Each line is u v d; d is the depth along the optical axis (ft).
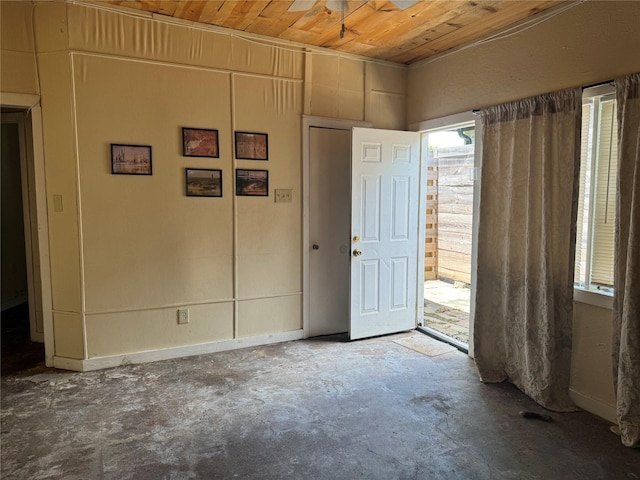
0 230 15.92
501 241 10.29
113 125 10.38
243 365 10.97
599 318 8.60
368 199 12.80
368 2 9.38
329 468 6.86
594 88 8.52
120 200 10.58
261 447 7.41
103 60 10.16
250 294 12.25
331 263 13.39
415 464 6.98
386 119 13.88
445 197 21.84
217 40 11.25
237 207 11.87
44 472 6.69
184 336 11.52
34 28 9.86
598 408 8.62
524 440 7.72
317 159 12.87
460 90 11.95
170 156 10.98
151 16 10.48
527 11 9.59
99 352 10.66
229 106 11.55
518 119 9.71
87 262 10.41
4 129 16.24
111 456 7.11
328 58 12.76
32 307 12.38
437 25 10.58
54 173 10.21
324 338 13.20
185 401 9.02
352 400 9.14
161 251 11.09
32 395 9.23
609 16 8.21
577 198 8.70
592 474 6.76
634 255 7.51
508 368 10.11
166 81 10.79
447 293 19.72
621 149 7.84
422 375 10.48
